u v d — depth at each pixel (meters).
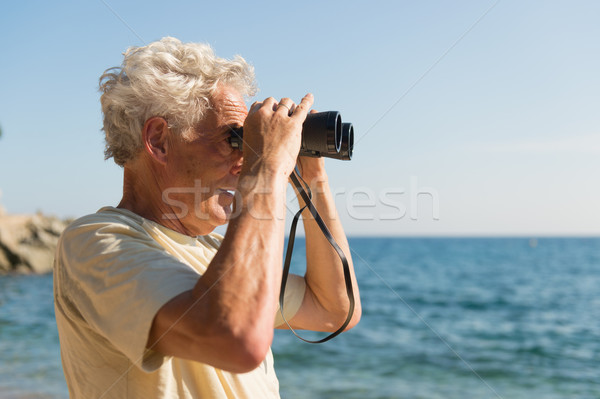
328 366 7.57
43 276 21.02
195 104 1.12
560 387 7.44
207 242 1.36
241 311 0.80
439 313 15.26
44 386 5.59
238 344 0.79
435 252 49.09
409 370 7.50
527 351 10.04
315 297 1.43
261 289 0.83
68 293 0.97
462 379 7.09
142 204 1.18
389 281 24.06
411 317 13.62
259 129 1.01
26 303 14.86
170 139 1.13
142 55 1.13
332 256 1.42
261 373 1.17
